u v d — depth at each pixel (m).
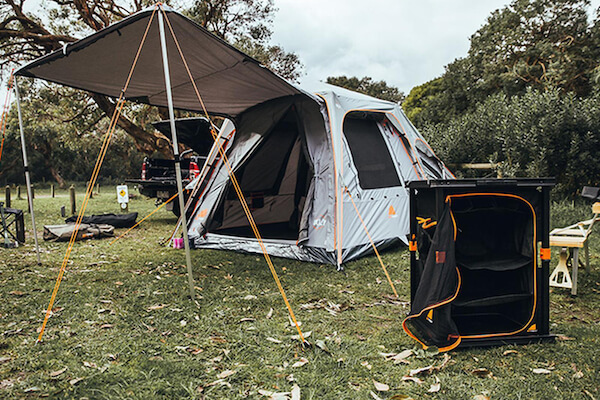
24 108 16.61
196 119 9.30
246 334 2.99
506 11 18.08
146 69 4.84
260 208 7.87
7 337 2.95
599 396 2.14
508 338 2.76
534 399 2.13
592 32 16.47
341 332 3.05
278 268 4.93
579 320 3.28
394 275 4.58
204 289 4.09
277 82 5.07
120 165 40.41
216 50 4.32
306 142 5.63
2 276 4.55
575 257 3.83
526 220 2.83
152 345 2.82
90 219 8.30
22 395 2.17
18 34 13.40
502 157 9.73
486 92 18.36
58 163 35.41
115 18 15.96
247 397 2.17
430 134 11.71
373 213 5.61
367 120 6.28
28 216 10.23
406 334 2.99
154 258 5.49
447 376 2.38
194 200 6.64
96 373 2.40
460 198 2.84
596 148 8.73
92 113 16.61
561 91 14.95
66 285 4.23
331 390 2.24
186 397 2.16
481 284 2.99
